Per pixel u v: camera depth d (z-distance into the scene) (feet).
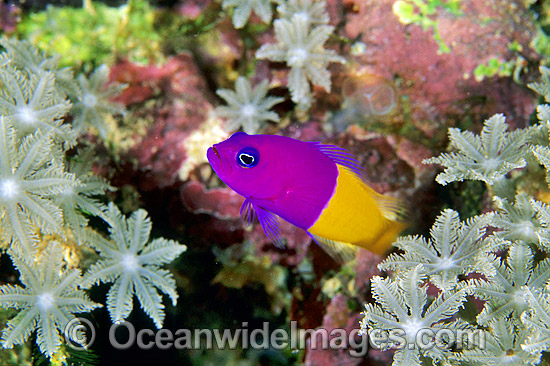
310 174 0.62
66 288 0.72
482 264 0.66
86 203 0.76
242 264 0.83
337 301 0.82
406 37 0.83
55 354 0.74
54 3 0.81
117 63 0.83
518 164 0.67
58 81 0.79
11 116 0.70
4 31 0.81
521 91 0.82
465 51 0.82
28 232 0.68
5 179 0.67
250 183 0.63
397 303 0.67
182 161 0.83
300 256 0.83
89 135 0.82
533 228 0.69
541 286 0.67
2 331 0.70
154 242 0.77
